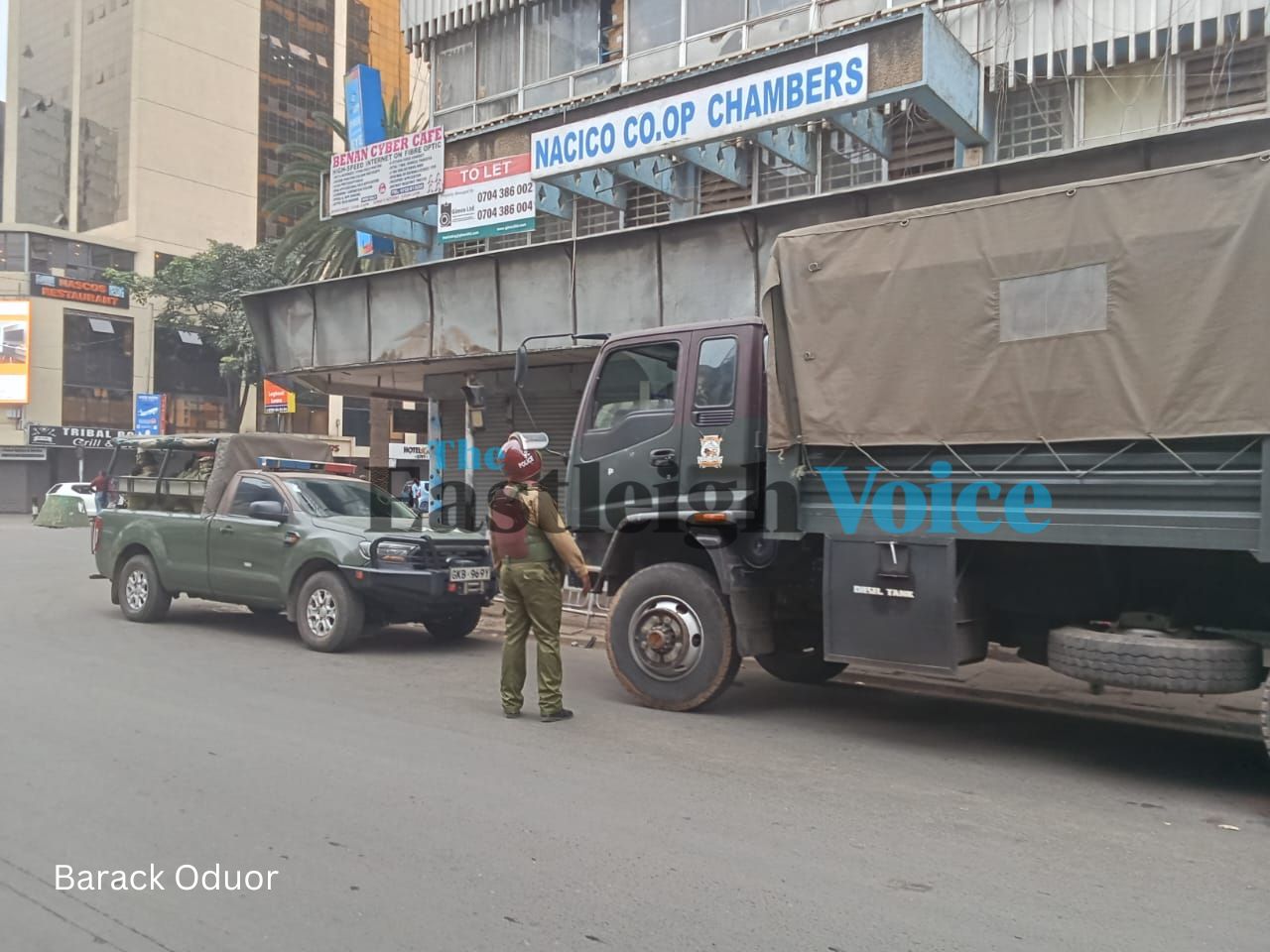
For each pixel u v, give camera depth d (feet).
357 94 53.67
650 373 23.81
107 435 156.46
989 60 35.01
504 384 48.70
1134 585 19.15
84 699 23.61
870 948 11.45
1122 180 17.31
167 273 151.12
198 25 174.09
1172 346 16.67
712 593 22.80
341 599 30.60
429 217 50.19
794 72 34.09
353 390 57.77
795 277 20.72
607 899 12.71
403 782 17.44
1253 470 16.08
